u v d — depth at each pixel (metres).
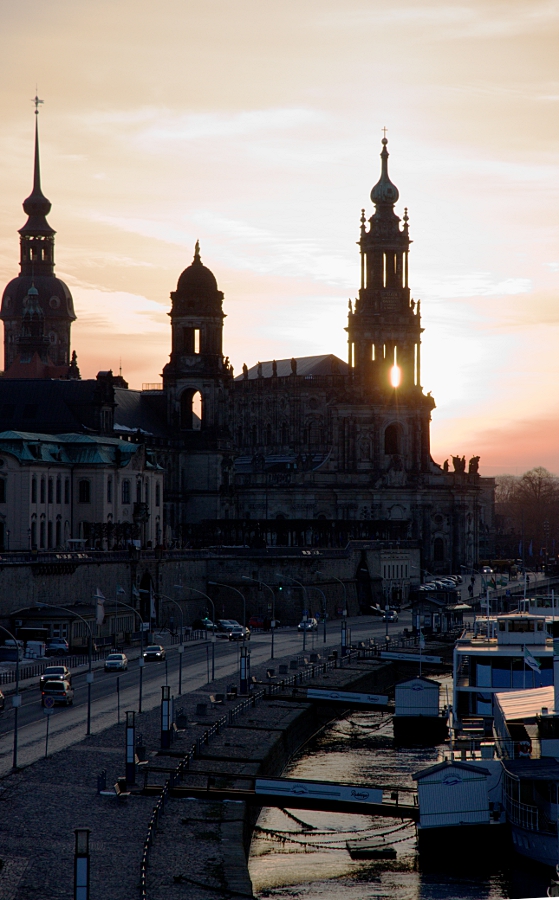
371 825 150.75
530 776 135.88
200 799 141.38
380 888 131.00
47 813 134.25
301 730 192.38
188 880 116.75
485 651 194.25
